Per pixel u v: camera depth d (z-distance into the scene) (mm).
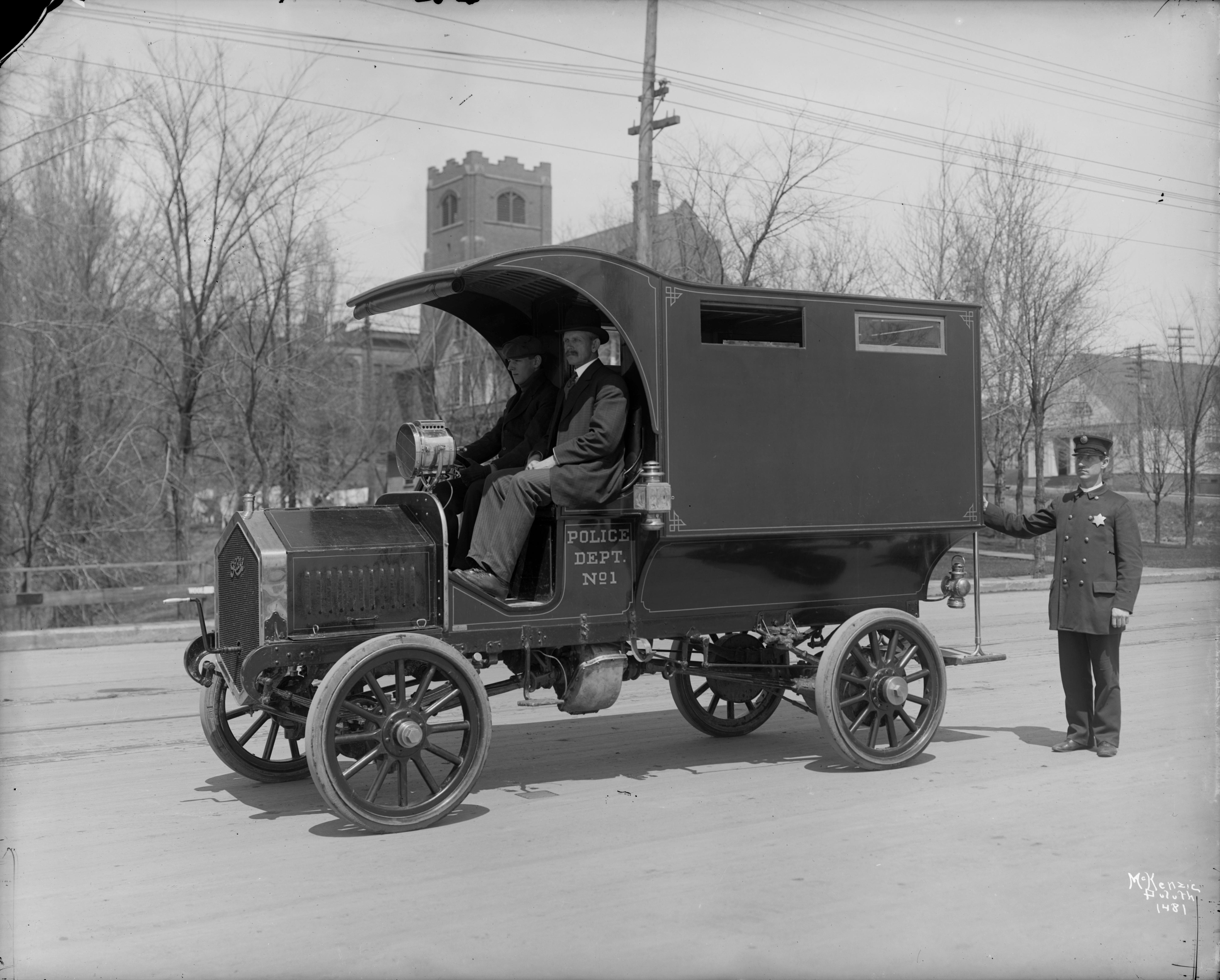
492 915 4551
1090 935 4293
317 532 6004
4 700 10188
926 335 7484
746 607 7066
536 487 6375
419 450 6449
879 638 7184
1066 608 7391
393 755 5777
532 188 85688
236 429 24578
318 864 5270
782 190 23844
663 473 6523
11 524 22125
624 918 4492
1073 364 25641
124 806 6359
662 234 24672
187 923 4516
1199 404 31422
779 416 6895
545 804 6285
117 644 15711
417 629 6090
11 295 21797
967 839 5492
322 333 25172
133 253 23438
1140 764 7113
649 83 19797
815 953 4133
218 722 6656
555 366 7723
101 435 22969
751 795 6438
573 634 6492
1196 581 24609
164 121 22891
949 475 7480
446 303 7695
